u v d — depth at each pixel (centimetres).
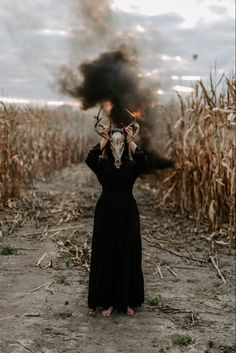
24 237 868
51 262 725
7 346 480
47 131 1758
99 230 567
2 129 1111
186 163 1047
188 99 1078
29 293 616
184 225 1007
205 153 998
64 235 887
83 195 1295
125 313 578
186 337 525
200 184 1000
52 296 611
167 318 579
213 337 540
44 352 475
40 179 1578
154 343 512
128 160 564
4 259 744
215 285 711
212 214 936
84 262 741
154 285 690
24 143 1360
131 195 573
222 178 959
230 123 903
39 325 531
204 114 1015
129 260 568
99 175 567
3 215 1013
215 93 995
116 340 512
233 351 511
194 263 801
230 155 915
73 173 1738
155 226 993
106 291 567
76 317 559
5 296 606
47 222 984
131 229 566
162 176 1277
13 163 1162
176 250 859
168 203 1169
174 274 737
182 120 1089
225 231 938
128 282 571
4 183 1092
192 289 688
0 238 848
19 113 1376
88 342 503
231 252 858
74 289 638
